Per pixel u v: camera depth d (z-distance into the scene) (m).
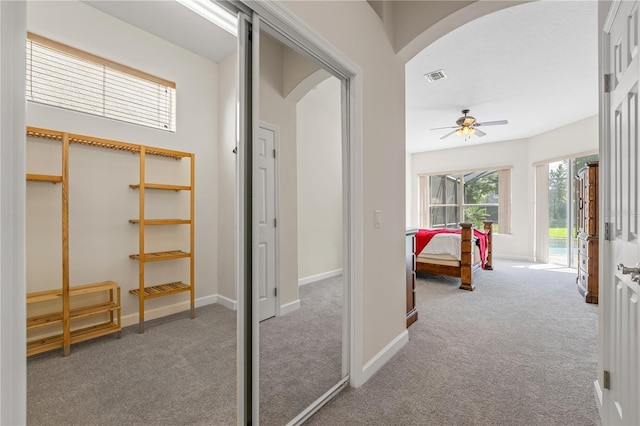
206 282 3.15
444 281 4.62
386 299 2.18
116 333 2.46
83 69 2.38
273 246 2.66
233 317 2.82
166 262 2.85
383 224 2.14
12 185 0.57
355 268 1.85
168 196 2.87
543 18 2.57
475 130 4.93
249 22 1.31
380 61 2.11
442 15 2.08
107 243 2.47
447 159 7.54
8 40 0.56
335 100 3.74
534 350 2.31
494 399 1.71
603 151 1.57
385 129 2.18
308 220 3.77
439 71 3.54
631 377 1.19
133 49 2.63
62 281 2.15
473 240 4.40
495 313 3.16
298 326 2.67
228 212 3.16
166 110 2.90
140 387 1.77
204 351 2.19
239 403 1.29
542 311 3.22
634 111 1.18
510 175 6.68
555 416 1.57
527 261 6.39
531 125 5.62
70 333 2.20
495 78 3.73
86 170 2.35
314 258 3.86
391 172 2.26
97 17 2.42
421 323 2.88
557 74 3.61
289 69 2.63
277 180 2.66
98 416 1.53
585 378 1.92
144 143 2.70
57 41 2.23
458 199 7.45
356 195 1.85
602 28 1.58
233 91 3.12
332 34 1.64
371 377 1.95
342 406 1.66
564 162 5.81
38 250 2.12
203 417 1.55
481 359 2.17
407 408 1.64
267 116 2.56
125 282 2.57
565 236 5.81
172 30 2.71
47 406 1.59
